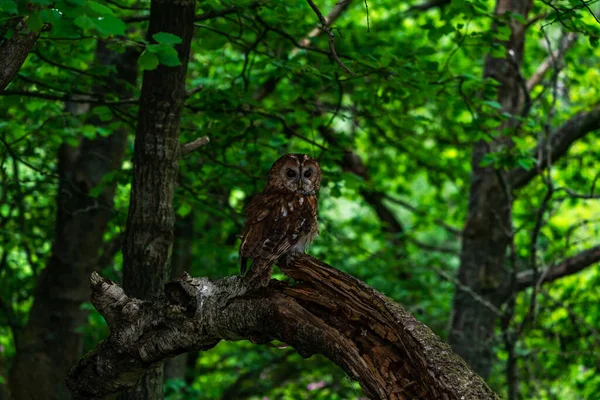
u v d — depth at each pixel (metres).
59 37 7.29
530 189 15.50
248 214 6.21
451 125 15.26
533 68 17.69
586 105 14.85
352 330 5.01
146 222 7.39
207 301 5.69
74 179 12.12
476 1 8.59
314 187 6.70
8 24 6.10
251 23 9.88
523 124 10.16
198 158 10.95
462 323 13.40
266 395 17.95
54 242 12.37
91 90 11.48
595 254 13.19
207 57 13.16
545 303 13.89
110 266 13.89
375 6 17.36
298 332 5.14
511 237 11.48
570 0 7.34
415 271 16.22
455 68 16.34
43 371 12.06
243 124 9.95
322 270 5.19
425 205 18.08
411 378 4.68
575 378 14.65
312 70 8.66
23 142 11.30
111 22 5.04
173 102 7.40
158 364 6.30
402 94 9.65
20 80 10.02
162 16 7.37
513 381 11.87
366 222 17.28
